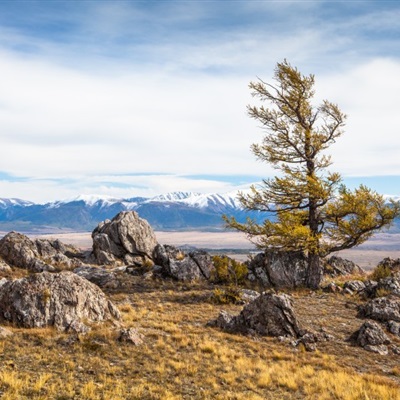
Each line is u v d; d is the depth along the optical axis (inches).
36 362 613.9
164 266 1560.0
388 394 579.8
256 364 694.5
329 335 895.1
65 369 589.9
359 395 577.6
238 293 1240.8
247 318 934.4
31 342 714.2
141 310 1069.1
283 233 1363.2
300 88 1456.7
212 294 1283.2
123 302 1184.2
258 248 1439.5
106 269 1609.3
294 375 653.9
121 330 774.5
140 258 1784.0
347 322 1012.5
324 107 1448.1
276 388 603.8
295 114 1494.8
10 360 611.8
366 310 1072.8
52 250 1811.0
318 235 1381.6
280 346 834.2
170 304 1170.0
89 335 761.0
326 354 792.9
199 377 615.2
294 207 1501.0
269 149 1481.3
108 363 637.9
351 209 1336.1
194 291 1350.9
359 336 879.7
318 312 1100.5
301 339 860.6
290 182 1396.4
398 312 1027.9
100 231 1904.5
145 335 813.9
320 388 603.5
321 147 1476.4
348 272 1754.4
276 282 1462.8
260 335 894.4
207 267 1526.8
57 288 864.9
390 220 1288.1
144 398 516.1
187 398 530.3
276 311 917.2
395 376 703.1
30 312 812.0
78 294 869.8
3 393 481.1
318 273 1425.9
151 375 606.5
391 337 911.0
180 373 624.7
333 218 1412.4
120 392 517.7
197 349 757.9
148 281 1461.6
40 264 1583.4
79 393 511.2
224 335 869.2
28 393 493.7
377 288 1268.5
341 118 1428.4
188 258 1555.1
